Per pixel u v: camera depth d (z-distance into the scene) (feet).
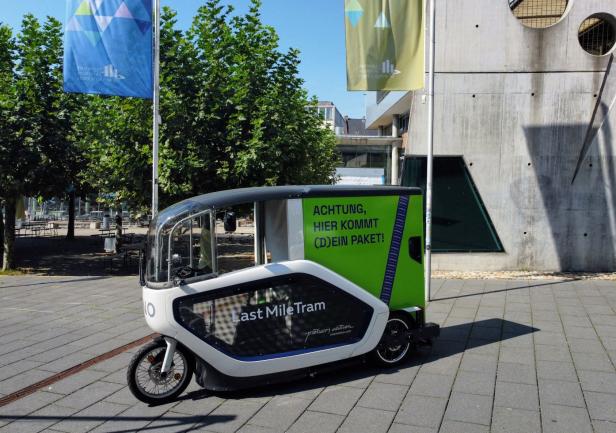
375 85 28.73
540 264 39.63
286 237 16.87
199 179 40.57
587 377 17.30
